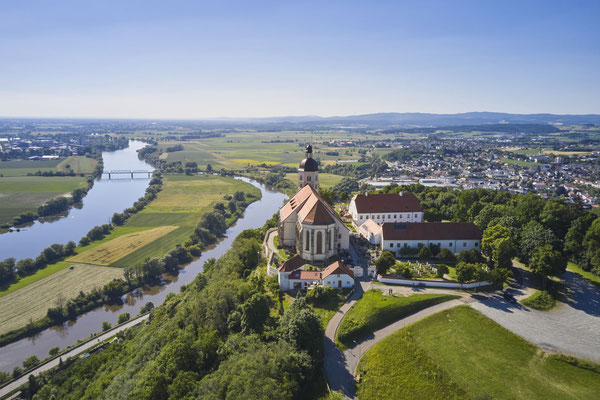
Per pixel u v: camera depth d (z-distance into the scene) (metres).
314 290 130.88
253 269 163.25
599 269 148.25
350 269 144.62
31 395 138.62
